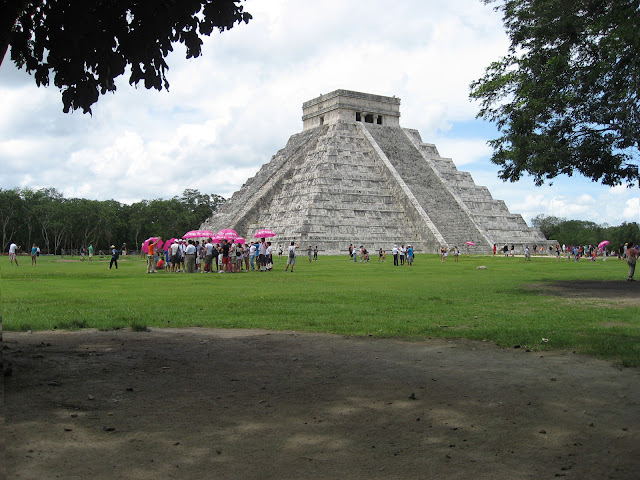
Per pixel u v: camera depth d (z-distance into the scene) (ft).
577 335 36.58
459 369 28.43
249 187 287.07
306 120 301.63
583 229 456.86
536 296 62.39
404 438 19.04
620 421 20.56
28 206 335.06
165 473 16.30
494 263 155.74
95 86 34.14
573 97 65.57
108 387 24.98
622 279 89.51
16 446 18.04
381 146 266.57
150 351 32.73
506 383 25.72
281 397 23.61
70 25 30.30
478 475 16.22
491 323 42.39
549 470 16.55
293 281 86.74
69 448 17.99
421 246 227.40
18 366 28.58
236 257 114.32
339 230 220.02
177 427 20.01
